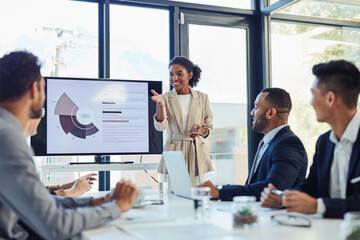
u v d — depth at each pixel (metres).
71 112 3.70
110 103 3.79
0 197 1.19
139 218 1.41
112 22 4.23
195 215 1.49
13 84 1.31
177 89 3.45
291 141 2.04
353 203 1.39
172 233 1.16
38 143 3.62
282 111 2.17
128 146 3.81
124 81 3.83
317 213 1.42
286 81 4.56
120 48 4.25
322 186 1.69
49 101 3.65
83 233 1.20
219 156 4.60
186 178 1.85
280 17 4.57
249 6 4.81
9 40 3.89
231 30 4.74
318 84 1.61
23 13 3.94
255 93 4.80
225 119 4.66
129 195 1.37
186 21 4.50
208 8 4.54
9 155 1.18
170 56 4.46
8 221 1.24
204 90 4.58
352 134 1.56
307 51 4.37
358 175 1.48
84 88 3.74
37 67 1.35
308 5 4.27
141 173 4.16
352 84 1.57
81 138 3.72
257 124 2.23
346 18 3.99
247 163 4.73
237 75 4.75
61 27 4.07
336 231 1.19
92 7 4.18
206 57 4.60
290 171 1.96
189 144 3.34
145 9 4.37
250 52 4.80
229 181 4.62
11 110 1.32
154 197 2.08
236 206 1.25
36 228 1.20
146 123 3.87
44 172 3.41
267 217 1.45
